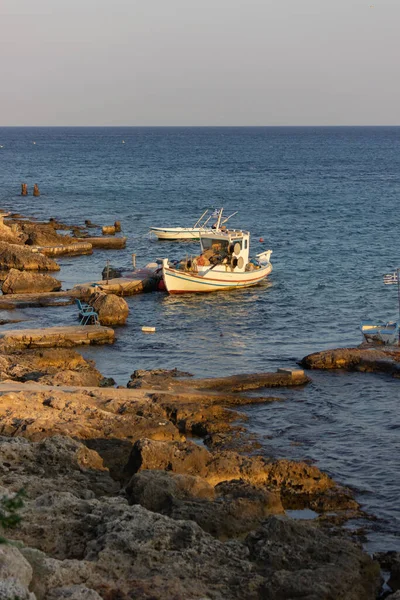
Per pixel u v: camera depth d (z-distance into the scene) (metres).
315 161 183.75
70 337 35.16
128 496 17.52
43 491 17.28
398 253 59.19
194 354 34.34
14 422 22.23
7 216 79.69
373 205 90.50
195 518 16.33
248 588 13.63
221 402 26.91
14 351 33.19
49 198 98.56
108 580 13.38
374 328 35.34
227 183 121.00
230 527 16.45
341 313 41.66
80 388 26.77
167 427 23.19
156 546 14.59
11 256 52.38
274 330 38.47
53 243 61.22
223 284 46.91
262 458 21.06
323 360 31.36
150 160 184.50
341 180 127.69
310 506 19.45
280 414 26.20
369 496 20.22
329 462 22.33
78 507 16.02
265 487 20.05
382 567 16.20
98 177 131.12
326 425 25.33
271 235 68.69
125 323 39.53
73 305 42.47
